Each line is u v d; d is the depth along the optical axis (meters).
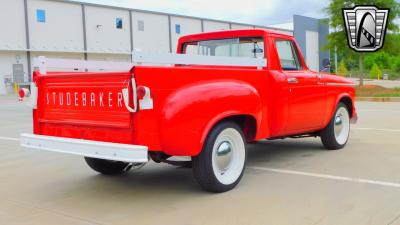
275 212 4.48
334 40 24.05
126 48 42.66
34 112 5.64
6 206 4.96
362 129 10.12
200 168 5.00
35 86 5.53
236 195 5.11
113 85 4.69
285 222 4.19
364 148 7.80
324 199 4.87
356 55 24.08
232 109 5.18
